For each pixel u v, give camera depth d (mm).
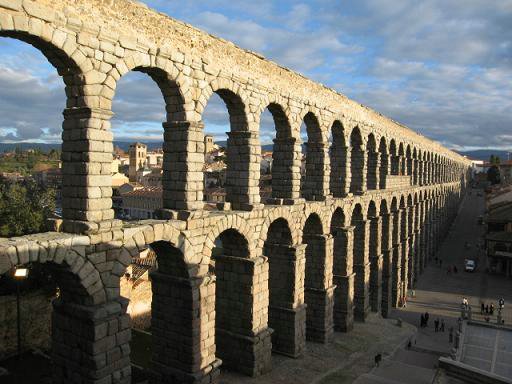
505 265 88625
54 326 21812
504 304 69375
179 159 25453
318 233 39938
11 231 45062
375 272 55188
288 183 35406
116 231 21109
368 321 51844
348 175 44656
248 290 30609
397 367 37719
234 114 30297
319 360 36469
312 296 40406
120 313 21234
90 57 19859
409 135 72125
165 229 23734
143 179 147750
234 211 29719
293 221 34906
